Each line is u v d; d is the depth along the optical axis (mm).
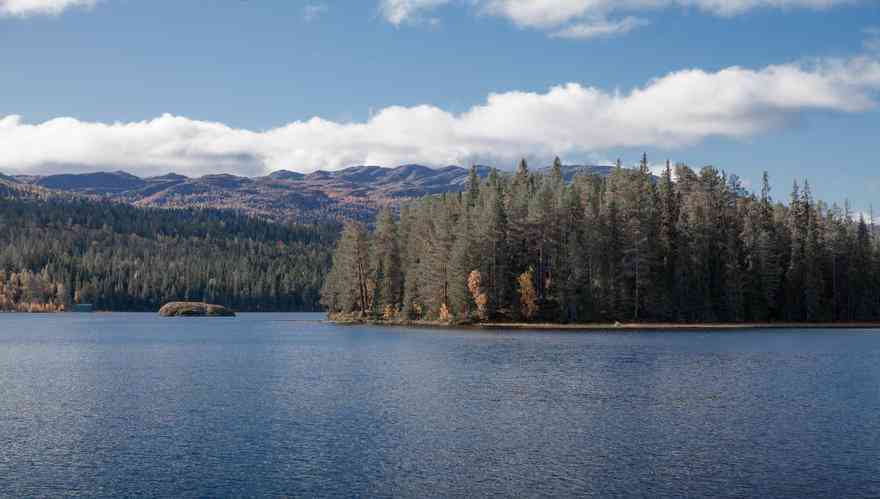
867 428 44781
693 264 153250
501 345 105875
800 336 126188
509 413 49500
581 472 35094
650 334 130375
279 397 56656
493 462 36812
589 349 98500
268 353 97938
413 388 61312
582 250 145500
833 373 71438
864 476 34438
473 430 44062
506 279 147875
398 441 41312
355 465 36281
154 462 36938
